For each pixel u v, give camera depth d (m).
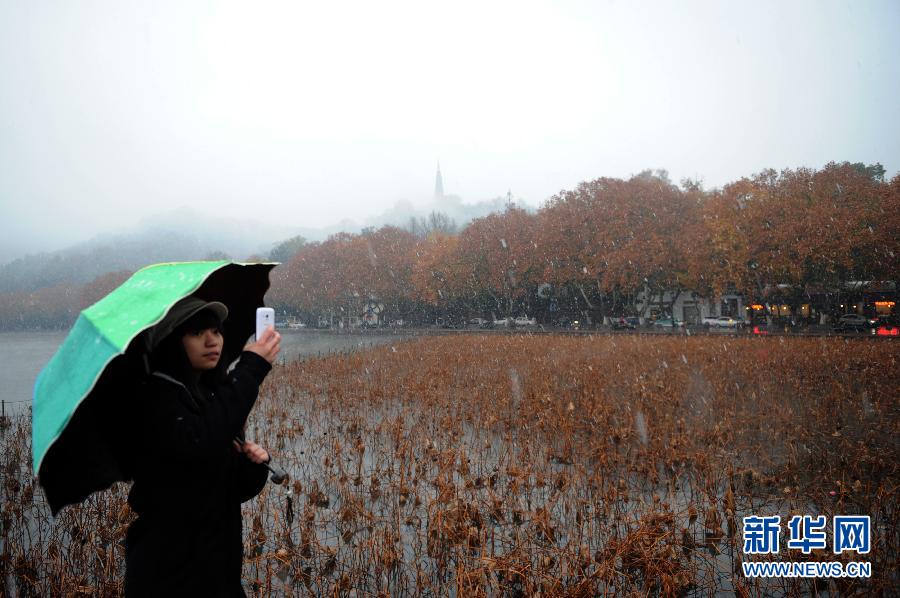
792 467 7.16
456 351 24.77
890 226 35.25
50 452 1.59
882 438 8.52
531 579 4.42
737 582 4.40
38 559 5.08
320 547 5.11
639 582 4.57
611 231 46.97
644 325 51.28
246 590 4.55
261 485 2.18
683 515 5.75
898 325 40.62
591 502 6.23
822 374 14.66
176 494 1.87
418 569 4.46
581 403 10.88
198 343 1.92
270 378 18.78
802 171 41.12
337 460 8.14
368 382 16.36
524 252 53.19
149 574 1.85
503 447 8.69
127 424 1.86
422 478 7.18
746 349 21.14
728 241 41.19
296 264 84.81
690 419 10.08
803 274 38.81
